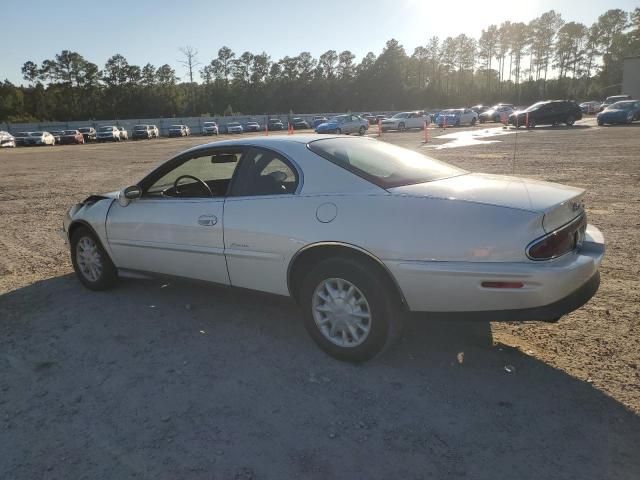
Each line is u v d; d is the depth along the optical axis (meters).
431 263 3.11
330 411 3.00
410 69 123.88
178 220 4.23
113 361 3.70
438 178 3.72
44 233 8.12
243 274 3.92
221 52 119.31
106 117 109.62
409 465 2.54
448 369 3.44
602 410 2.91
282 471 2.52
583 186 10.34
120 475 2.52
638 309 4.25
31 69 108.19
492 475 2.45
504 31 120.25
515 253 2.97
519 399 3.06
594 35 115.38
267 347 3.85
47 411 3.09
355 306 3.42
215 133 59.97
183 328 4.23
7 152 36.41
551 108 34.03
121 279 5.39
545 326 4.03
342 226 3.35
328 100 119.00
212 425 2.90
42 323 4.42
